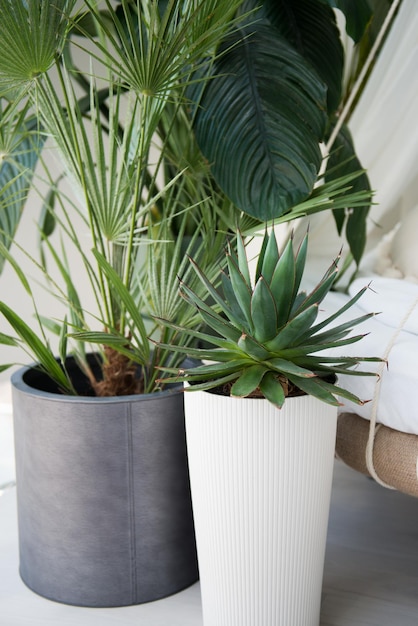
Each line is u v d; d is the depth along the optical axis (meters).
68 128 1.54
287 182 1.52
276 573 1.30
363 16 1.75
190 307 1.57
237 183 1.55
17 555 1.76
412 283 1.83
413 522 1.91
